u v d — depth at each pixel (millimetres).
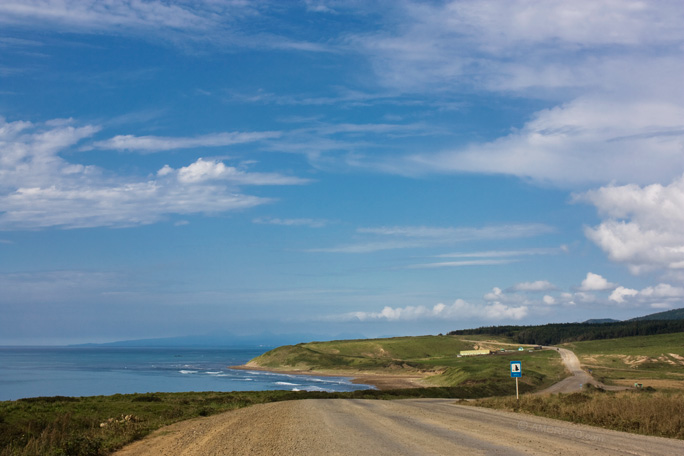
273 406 34094
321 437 16109
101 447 16797
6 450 16578
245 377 162000
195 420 25984
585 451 12648
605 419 20188
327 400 42688
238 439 16453
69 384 121500
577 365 154000
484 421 21062
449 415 24406
